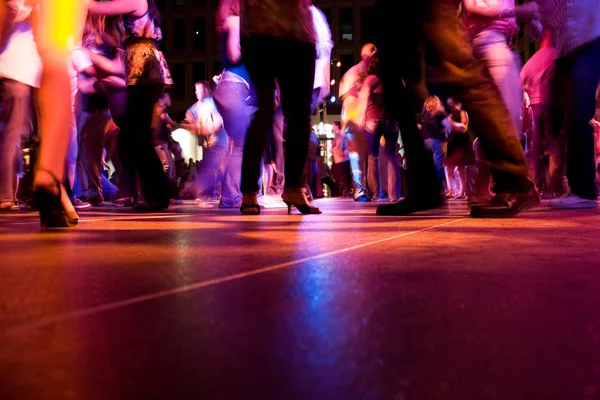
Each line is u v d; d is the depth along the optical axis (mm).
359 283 945
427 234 1955
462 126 6723
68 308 749
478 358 502
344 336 582
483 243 1643
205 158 7559
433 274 1047
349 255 1362
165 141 8477
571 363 488
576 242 1653
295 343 554
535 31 5445
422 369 469
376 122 7590
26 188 5617
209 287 911
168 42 39688
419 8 2992
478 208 2951
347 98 7832
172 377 449
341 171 12102
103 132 6781
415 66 3197
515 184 2934
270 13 3652
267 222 2773
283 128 5891
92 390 417
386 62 3229
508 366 479
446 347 540
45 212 2424
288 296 822
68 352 526
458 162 6961
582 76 3947
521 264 1190
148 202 4867
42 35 2223
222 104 5285
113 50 5176
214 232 2150
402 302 775
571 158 4051
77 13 2254
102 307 753
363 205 5766
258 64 3740
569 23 4016
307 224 2580
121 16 4895
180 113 39094
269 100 3812
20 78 4621
